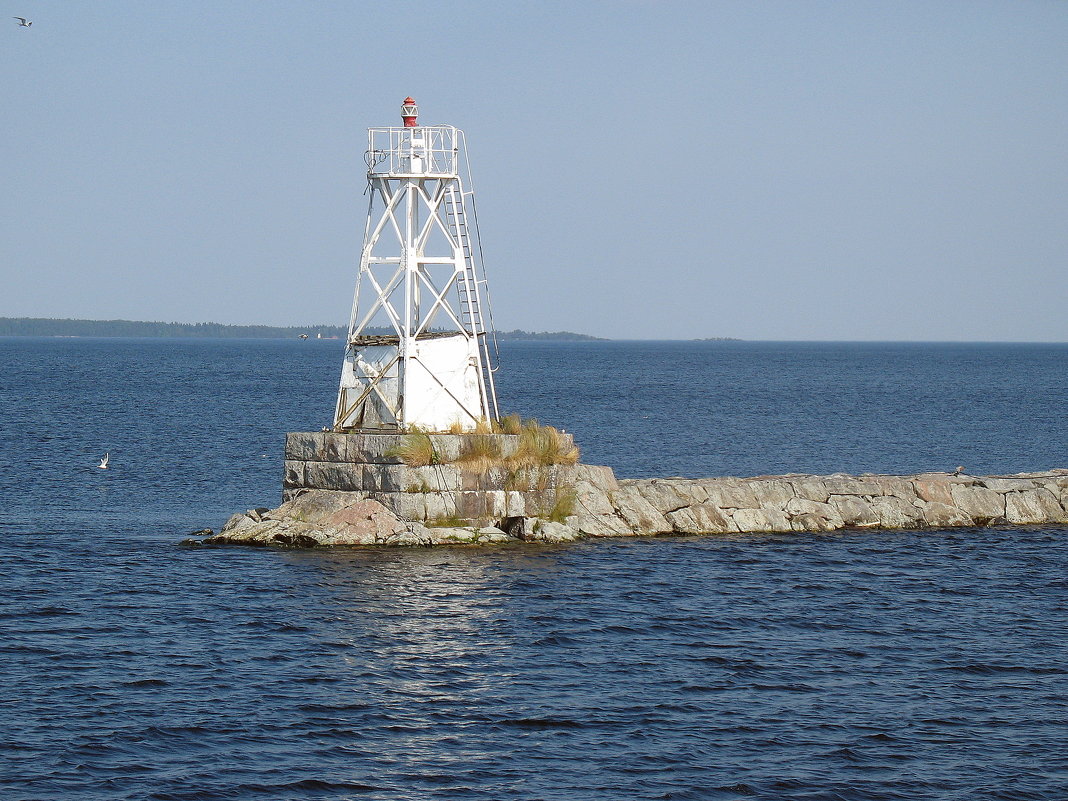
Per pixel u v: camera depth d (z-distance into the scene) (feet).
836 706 171.42
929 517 303.89
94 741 153.07
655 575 243.19
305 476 269.23
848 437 563.48
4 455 435.53
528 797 141.59
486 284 276.41
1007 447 524.52
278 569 239.09
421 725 161.79
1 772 143.43
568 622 208.95
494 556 252.62
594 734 159.94
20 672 177.27
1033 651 198.18
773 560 260.42
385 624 204.74
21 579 230.68
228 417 633.20
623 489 288.92
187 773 145.38
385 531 256.73
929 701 173.88
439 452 260.42
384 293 273.13
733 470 439.63
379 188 274.98
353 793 142.00
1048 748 157.48
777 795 143.33
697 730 161.79
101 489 362.94
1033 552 273.95
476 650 192.75
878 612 221.25
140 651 188.55
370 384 274.16
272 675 179.22
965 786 146.41
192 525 298.15
